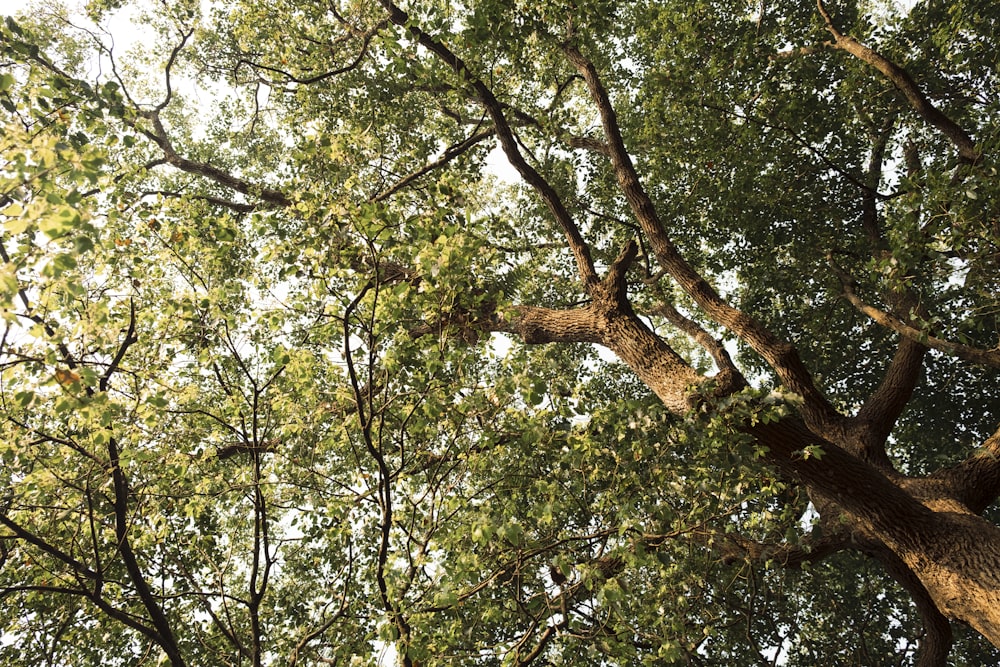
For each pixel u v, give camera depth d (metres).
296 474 4.83
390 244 4.62
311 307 4.60
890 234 6.24
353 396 4.64
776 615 8.94
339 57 9.02
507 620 5.99
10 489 4.52
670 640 4.53
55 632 5.92
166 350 4.97
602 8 7.84
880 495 4.99
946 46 8.14
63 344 3.69
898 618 9.69
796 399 4.66
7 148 3.09
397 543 4.92
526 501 5.64
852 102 9.57
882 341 10.89
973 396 10.86
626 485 4.77
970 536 4.75
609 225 11.39
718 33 9.91
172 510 5.23
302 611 7.11
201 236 5.15
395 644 3.96
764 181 10.11
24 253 3.06
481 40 6.90
